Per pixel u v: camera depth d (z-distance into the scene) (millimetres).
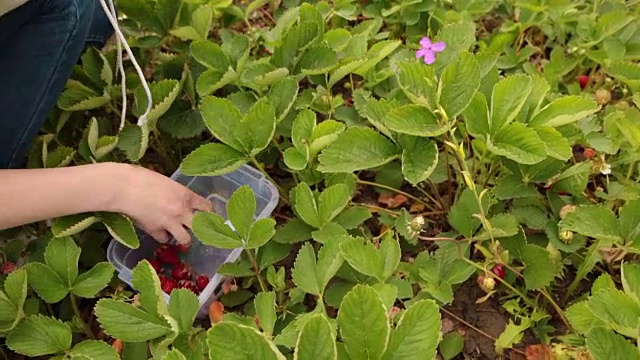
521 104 1370
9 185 1396
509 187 1514
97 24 1867
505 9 2150
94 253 1645
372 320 1009
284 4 2125
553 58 1919
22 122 1605
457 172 1658
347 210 1554
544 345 1439
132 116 1906
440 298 1386
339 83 2041
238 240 1392
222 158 1497
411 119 1384
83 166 1488
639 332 1106
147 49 2053
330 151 1449
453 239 1505
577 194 1522
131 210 1500
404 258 1650
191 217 1554
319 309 1321
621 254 1483
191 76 1802
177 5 1904
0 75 1577
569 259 1546
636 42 1964
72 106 1723
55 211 1438
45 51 1566
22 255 1619
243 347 978
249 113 1482
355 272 1456
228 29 2092
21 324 1360
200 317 1582
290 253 1679
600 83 1953
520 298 1525
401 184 1741
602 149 1593
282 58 1707
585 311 1273
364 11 2074
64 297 1521
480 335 1520
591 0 2160
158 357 1304
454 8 2062
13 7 1418
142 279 1303
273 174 1820
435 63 1643
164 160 1879
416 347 1026
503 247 1501
